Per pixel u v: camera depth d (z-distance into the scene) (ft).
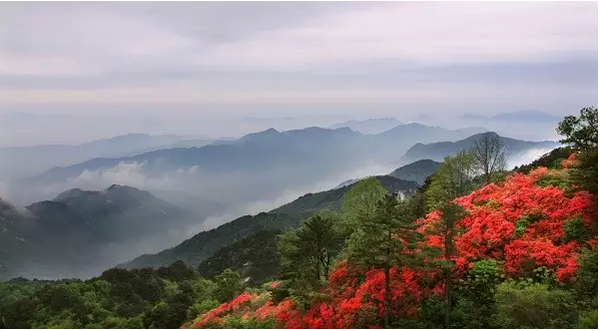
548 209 89.56
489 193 106.83
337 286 96.94
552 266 77.15
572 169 92.73
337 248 122.93
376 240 76.28
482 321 70.18
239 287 191.21
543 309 66.39
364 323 79.00
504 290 71.51
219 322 121.08
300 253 107.14
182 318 214.07
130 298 317.63
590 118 92.43
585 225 81.51
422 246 77.00
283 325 94.43
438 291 79.10
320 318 86.12
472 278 79.20
